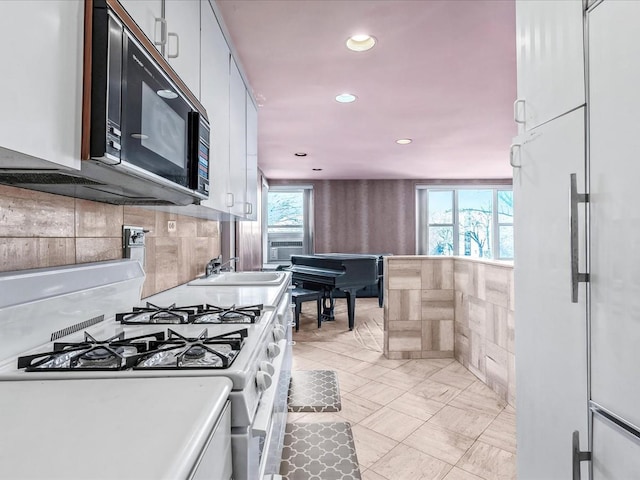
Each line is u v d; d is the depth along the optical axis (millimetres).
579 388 1069
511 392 2432
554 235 1178
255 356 911
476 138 4168
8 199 966
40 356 822
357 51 2213
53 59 653
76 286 1123
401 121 3572
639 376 861
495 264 2633
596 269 992
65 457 464
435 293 3377
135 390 681
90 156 735
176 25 1237
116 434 522
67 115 692
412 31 2002
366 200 7137
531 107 1302
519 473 1415
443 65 2396
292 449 1936
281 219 7184
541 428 1266
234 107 2109
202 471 542
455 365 3195
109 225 1461
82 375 748
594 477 1013
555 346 1181
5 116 553
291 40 2078
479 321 2887
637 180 858
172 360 845
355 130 3859
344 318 5059
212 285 2137
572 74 1081
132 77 846
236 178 2150
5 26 553
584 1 1025
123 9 808
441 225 7301
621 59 899
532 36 1295
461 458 1866
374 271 4633
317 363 3254
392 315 3381
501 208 7270
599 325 986
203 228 2631
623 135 896
